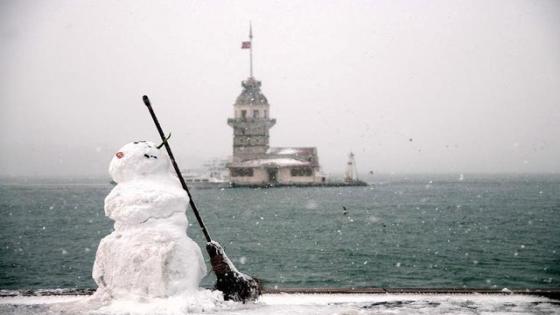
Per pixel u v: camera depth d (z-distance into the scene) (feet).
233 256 111.04
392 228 164.04
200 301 28.96
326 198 341.21
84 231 156.87
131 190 30.45
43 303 30.81
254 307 29.66
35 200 330.54
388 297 32.68
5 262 98.07
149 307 28.25
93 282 80.07
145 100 31.76
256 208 258.57
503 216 203.82
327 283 83.35
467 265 97.14
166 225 30.07
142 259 29.22
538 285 80.69
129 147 31.55
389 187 546.26
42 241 132.67
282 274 90.99
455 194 394.11
